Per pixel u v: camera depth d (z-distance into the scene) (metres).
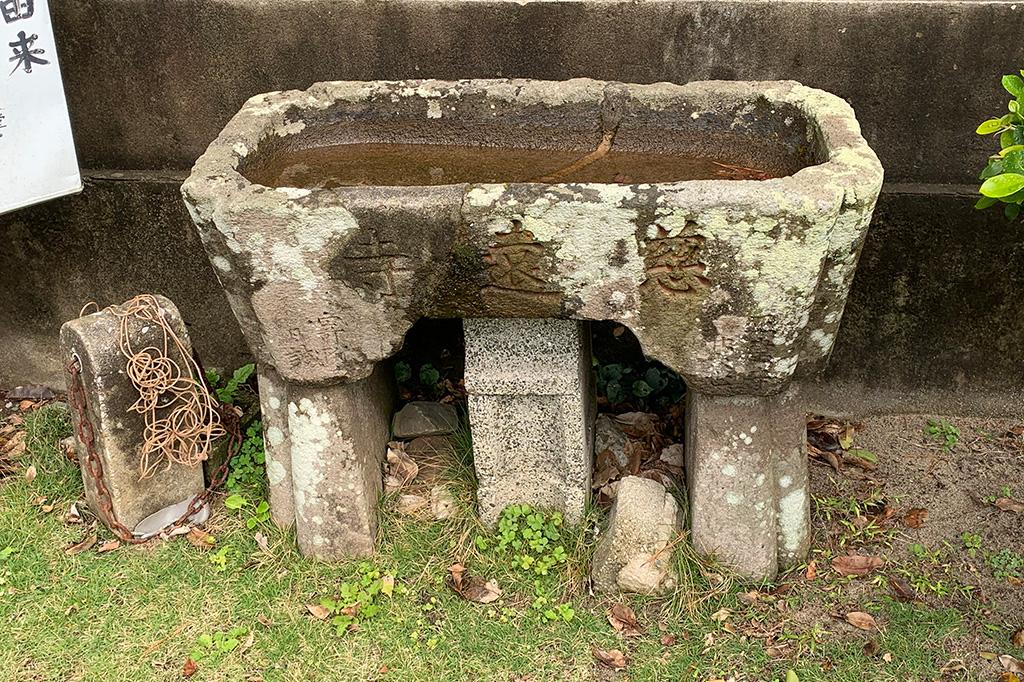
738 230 2.34
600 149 3.15
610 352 3.74
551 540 3.04
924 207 3.29
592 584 2.88
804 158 2.84
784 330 2.51
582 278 2.51
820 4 3.14
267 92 3.47
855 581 2.91
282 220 2.46
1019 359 3.49
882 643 2.70
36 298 3.89
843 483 3.33
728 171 2.97
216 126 3.62
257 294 2.60
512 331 2.88
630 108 3.10
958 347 3.51
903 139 3.30
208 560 3.06
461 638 2.77
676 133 3.09
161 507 3.21
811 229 2.31
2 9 2.98
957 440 3.52
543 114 3.15
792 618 2.79
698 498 2.85
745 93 2.99
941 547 3.04
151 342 3.04
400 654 2.73
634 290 2.50
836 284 2.50
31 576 3.02
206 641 2.77
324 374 2.76
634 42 3.30
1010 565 2.96
